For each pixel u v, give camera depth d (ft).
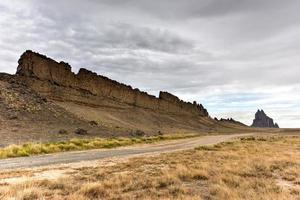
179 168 49.65
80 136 165.48
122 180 40.01
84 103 359.05
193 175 44.86
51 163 63.36
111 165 60.54
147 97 538.47
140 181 39.75
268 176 47.01
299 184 41.60
